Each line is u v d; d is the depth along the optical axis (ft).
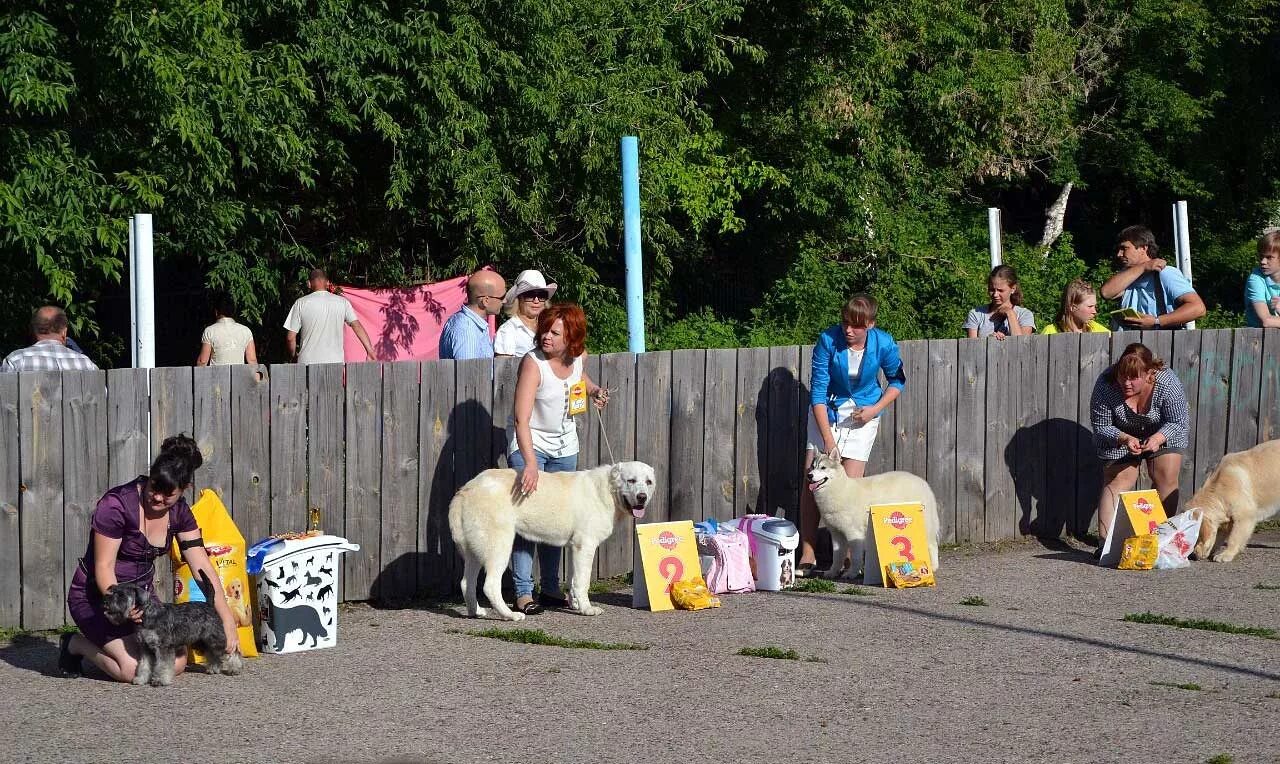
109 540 18.69
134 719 17.02
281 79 38.63
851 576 27.94
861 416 28.19
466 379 25.89
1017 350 32.71
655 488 28.07
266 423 23.72
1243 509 29.86
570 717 17.21
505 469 24.20
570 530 23.98
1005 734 16.55
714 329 53.72
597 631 22.75
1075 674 19.70
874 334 28.43
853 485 27.40
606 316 49.98
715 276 67.67
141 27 34.40
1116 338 34.24
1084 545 32.71
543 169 46.37
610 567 28.12
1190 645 21.67
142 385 22.56
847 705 17.87
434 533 25.79
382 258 48.03
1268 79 96.89
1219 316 73.77
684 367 28.30
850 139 65.92
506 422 26.48
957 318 63.31
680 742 16.15
